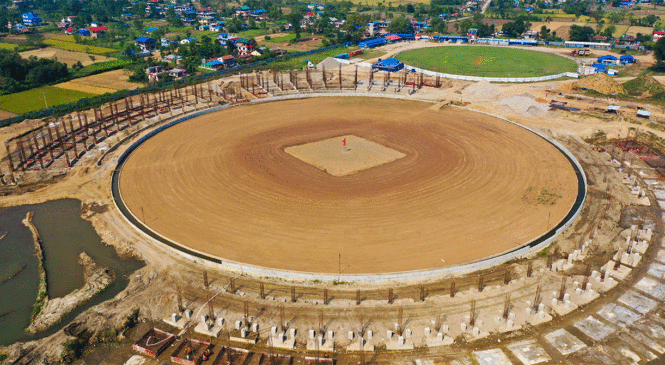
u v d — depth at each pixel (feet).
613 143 340.39
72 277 200.34
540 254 210.59
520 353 159.33
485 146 325.62
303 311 176.65
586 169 294.25
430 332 167.84
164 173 285.64
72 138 333.83
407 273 191.93
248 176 281.13
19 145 321.32
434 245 213.25
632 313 177.88
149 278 195.83
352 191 263.49
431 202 250.78
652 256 212.02
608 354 159.33
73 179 281.95
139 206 249.14
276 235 221.46
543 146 326.24
